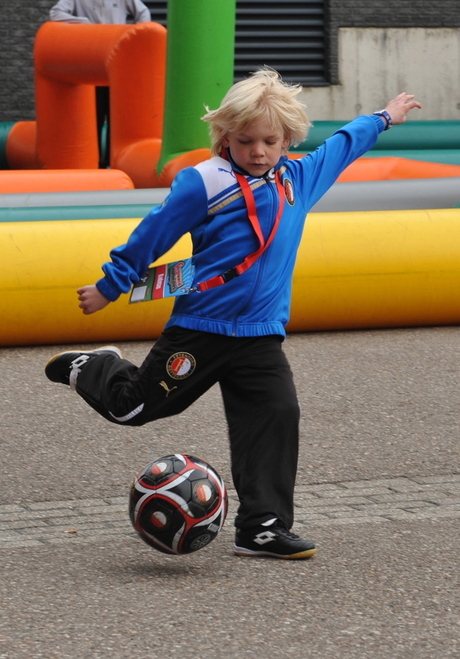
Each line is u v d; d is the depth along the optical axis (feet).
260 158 27.71
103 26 94.99
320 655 23.41
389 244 61.93
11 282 56.59
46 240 57.57
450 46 147.95
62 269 57.21
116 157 92.53
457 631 24.77
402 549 30.50
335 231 61.62
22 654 23.31
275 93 27.50
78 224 58.80
